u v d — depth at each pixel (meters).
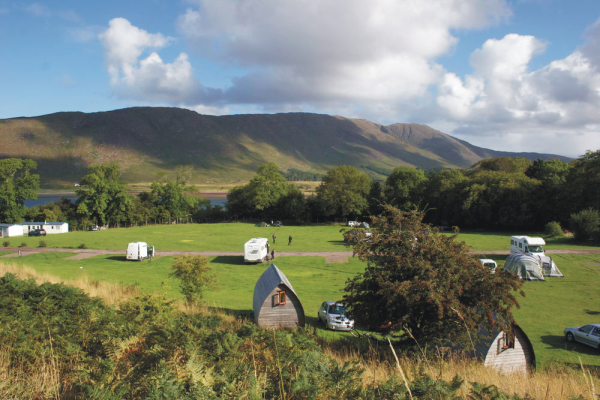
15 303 9.55
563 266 49.06
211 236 84.69
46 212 95.56
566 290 38.44
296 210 112.25
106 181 102.19
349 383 5.02
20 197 96.62
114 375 5.56
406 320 14.70
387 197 109.25
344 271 49.16
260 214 122.19
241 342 6.90
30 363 6.33
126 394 5.06
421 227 15.62
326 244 72.38
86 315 8.98
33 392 5.42
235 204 123.50
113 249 66.75
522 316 30.20
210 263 54.72
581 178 74.00
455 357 13.12
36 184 98.50
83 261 55.06
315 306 31.73
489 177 89.62
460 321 13.55
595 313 31.00
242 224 111.62
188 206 119.75
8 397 5.13
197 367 4.90
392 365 8.78
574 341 23.97
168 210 115.56
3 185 94.06
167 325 7.71
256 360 6.12
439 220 101.69
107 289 25.11
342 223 113.88
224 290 37.88
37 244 71.75
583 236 66.94
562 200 79.44
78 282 26.59
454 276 14.04
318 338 15.91
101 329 8.06
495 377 9.08
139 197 115.88
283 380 4.94
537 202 83.19
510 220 83.94
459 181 96.56
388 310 14.77
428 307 14.12
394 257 14.73
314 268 51.12
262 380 4.86
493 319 13.90
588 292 37.66
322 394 4.73
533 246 50.62
